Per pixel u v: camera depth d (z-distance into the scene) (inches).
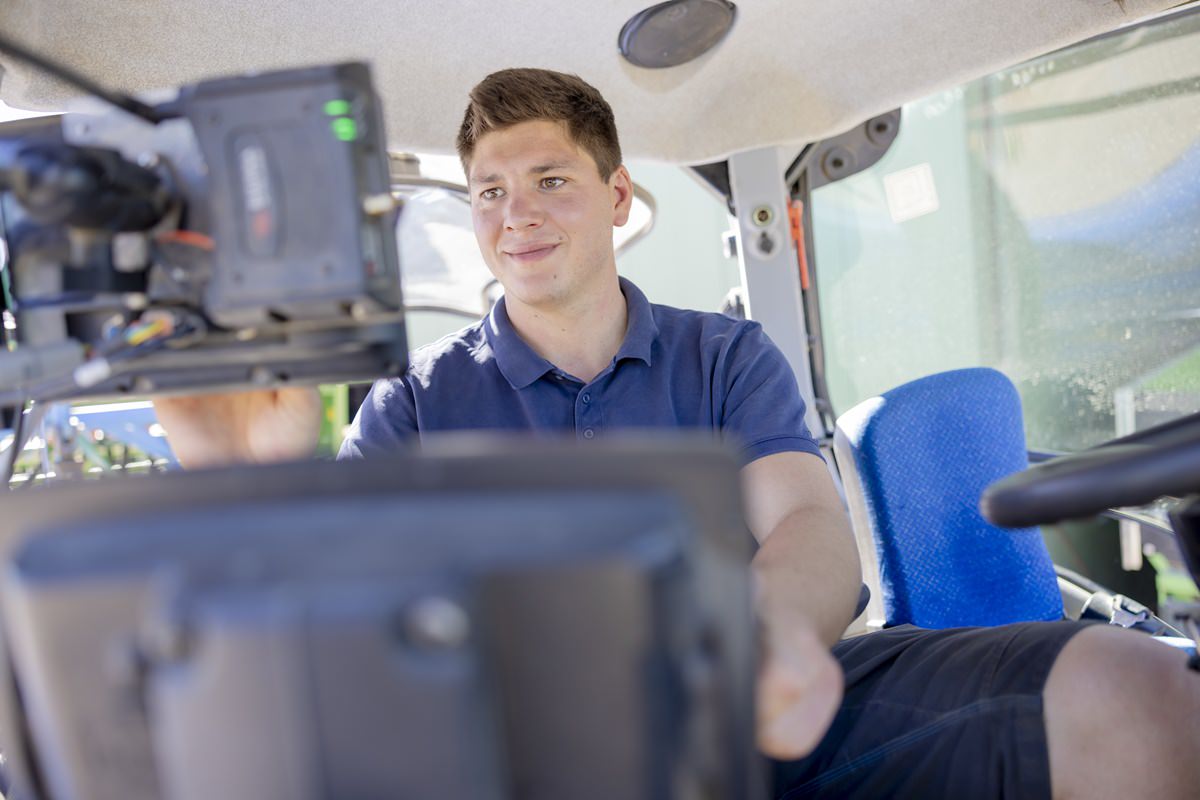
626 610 20.1
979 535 77.3
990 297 108.0
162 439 92.4
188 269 33.9
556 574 20.0
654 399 69.5
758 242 97.5
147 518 21.9
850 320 111.3
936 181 108.0
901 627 66.2
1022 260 104.7
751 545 61.7
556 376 70.1
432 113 76.5
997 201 105.4
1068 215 99.4
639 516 20.6
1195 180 87.0
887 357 112.7
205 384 39.3
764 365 68.8
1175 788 44.8
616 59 76.9
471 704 18.9
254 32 62.1
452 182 95.7
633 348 69.9
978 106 104.8
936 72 82.4
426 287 116.3
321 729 19.1
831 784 54.2
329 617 18.7
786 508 57.9
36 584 21.0
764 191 96.3
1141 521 79.9
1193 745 44.6
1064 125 97.3
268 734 19.3
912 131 107.3
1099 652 48.1
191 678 19.5
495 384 71.7
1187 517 38.2
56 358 31.4
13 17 52.1
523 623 20.3
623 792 21.0
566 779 21.1
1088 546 99.8
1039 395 106.5
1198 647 39.3
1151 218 91.7
